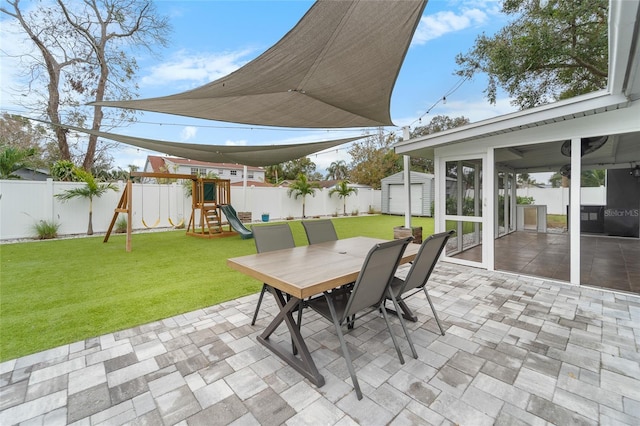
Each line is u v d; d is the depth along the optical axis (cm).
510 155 617
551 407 176
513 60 804
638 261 526
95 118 1264
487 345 248
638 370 211
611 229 825
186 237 866
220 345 250
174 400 183
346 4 240
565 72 839
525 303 340
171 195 1047
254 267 245
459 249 584
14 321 295
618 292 370
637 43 201
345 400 184
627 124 352
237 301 352
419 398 185
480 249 623
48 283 417
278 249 332
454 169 543
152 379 204
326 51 303
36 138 1329
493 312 315
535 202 1189
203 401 183
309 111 474
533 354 233
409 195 671
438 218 565
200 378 205
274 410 175
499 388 194
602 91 326
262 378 206
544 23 742
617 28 182
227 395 188
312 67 332
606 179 835
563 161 798
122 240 794
